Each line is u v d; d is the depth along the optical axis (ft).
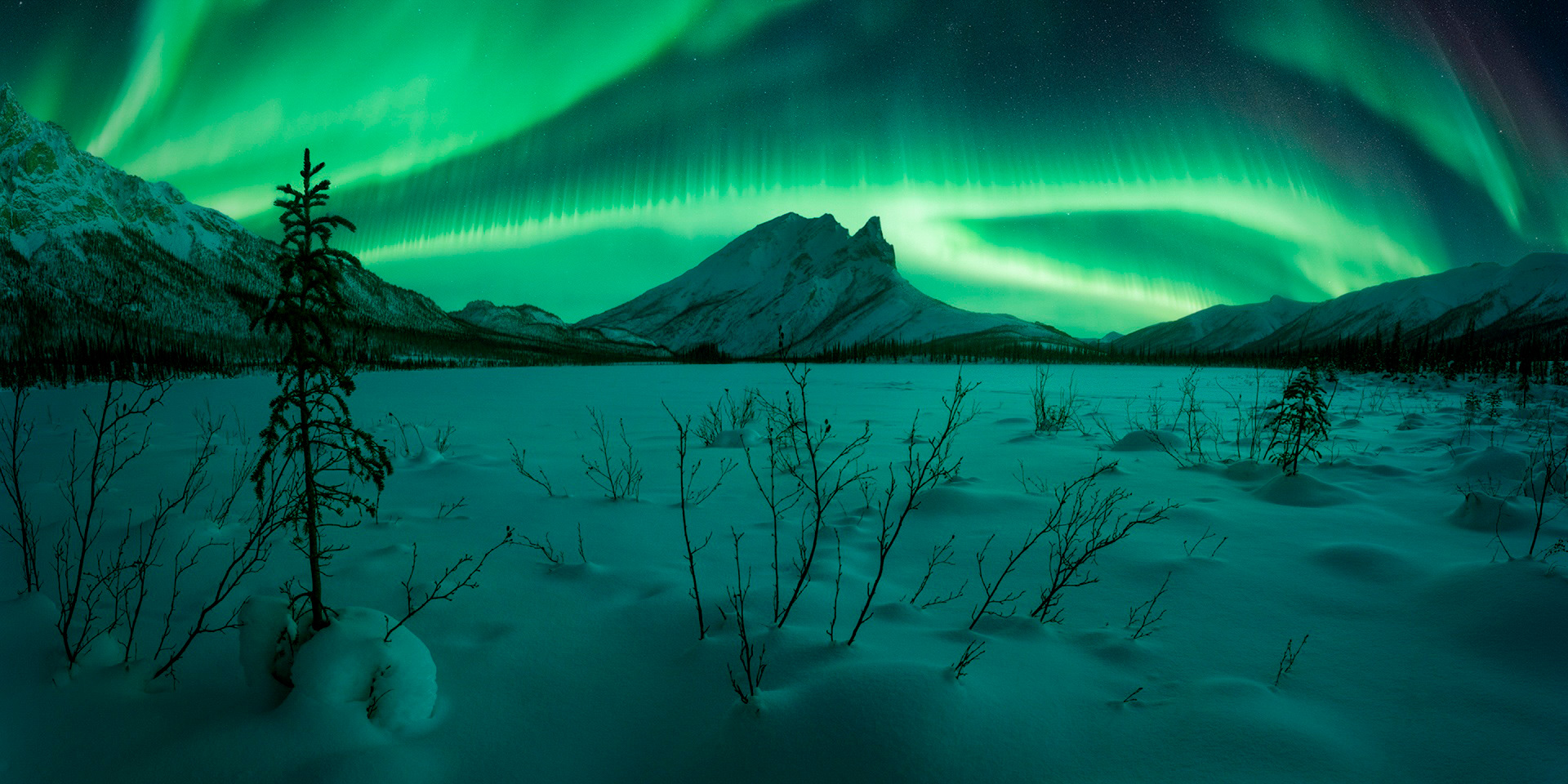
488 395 68.28
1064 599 12.14
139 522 16.17
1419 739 7.80
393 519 17.40
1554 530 15.31
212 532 15.60
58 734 7.39
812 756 7.21
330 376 8.54
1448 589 11.69
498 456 27.99
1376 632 10.60
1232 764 7.26
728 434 31.19
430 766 7.37
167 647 9.70
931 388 77.36
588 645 10.09
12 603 9.14
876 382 92.38
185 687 8.55
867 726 7.40
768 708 7.82
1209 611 11.51
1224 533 15.89
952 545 15.40
